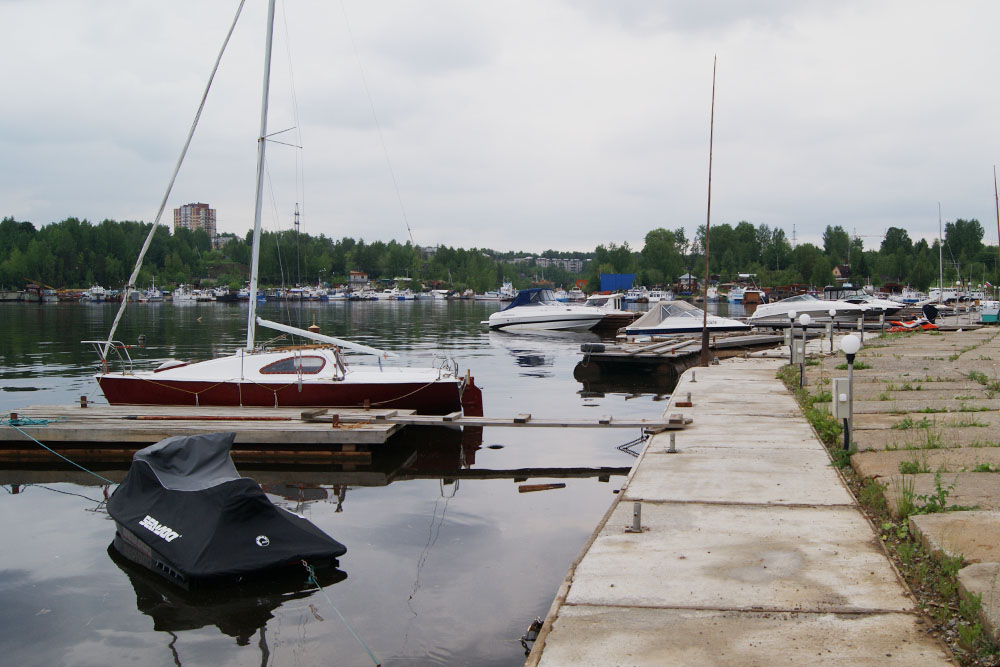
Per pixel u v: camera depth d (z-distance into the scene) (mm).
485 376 29297
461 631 7250
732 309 97125
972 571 5734
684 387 17625
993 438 10562
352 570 8805
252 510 8891
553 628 5469
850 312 44500
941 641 5066
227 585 8406
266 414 16219
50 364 30594
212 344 39938
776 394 16359
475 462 14508
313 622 7547
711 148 22328
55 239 137500
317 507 11531
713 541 7109
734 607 5691
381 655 6852
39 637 7387
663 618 5562
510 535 10000
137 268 18688
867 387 16188
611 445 16016
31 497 12430
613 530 7520
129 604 8062
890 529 7215
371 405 17203
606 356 28906
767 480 9227
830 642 5109
